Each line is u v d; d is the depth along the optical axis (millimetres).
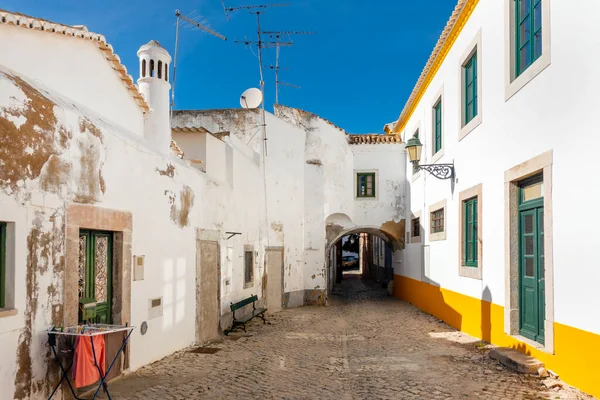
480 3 8688
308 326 11039
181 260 8031
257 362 7258
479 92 8680
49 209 4859
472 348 8086
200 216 8859
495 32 7961
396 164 16672
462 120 9898
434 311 12391
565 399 5094
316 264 15852
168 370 6637
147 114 7828
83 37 6207
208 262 9242
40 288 4703
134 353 6531
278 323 11531
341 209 16375
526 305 7141
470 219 9617
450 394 5488
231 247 10703
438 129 12406
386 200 16562
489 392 5496
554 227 5938
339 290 21328
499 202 7762
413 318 12219
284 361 7336
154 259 7102
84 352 4777
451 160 10633
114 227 6047
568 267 5613
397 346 8523
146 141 7672
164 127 8008
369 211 16547
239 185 11367
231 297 10648
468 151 9383
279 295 14336
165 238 7469
